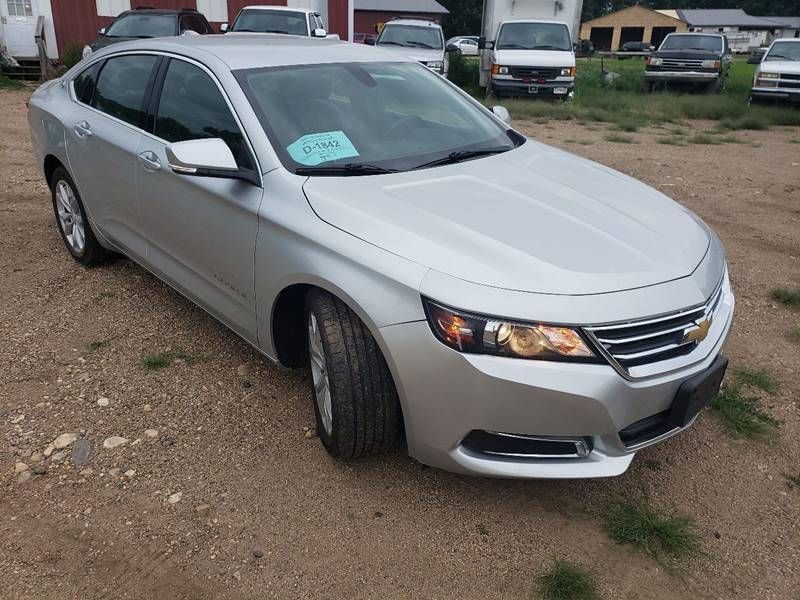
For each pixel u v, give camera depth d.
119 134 4.14
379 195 3.00
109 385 3.59
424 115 3.83
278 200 3.07
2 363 3.76
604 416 2.47
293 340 3.31
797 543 2.73
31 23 16.55
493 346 2.43
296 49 4.01
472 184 3.21
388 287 2.58
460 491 2.94
